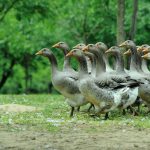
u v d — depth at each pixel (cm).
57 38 3572
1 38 3825
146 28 3372
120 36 2550
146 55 1878
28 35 3697
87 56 1927
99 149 1182
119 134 1348
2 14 3262
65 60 1880
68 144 1229
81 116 1720
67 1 3478
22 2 3134
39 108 1977
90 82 1612
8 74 4131
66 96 1762
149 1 3447
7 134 1338
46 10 3184
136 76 1791
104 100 1627
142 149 1187
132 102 1709
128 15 3322
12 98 2430
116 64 1883
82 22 3456
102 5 3359
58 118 1666
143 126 1466
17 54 3803
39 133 1354
